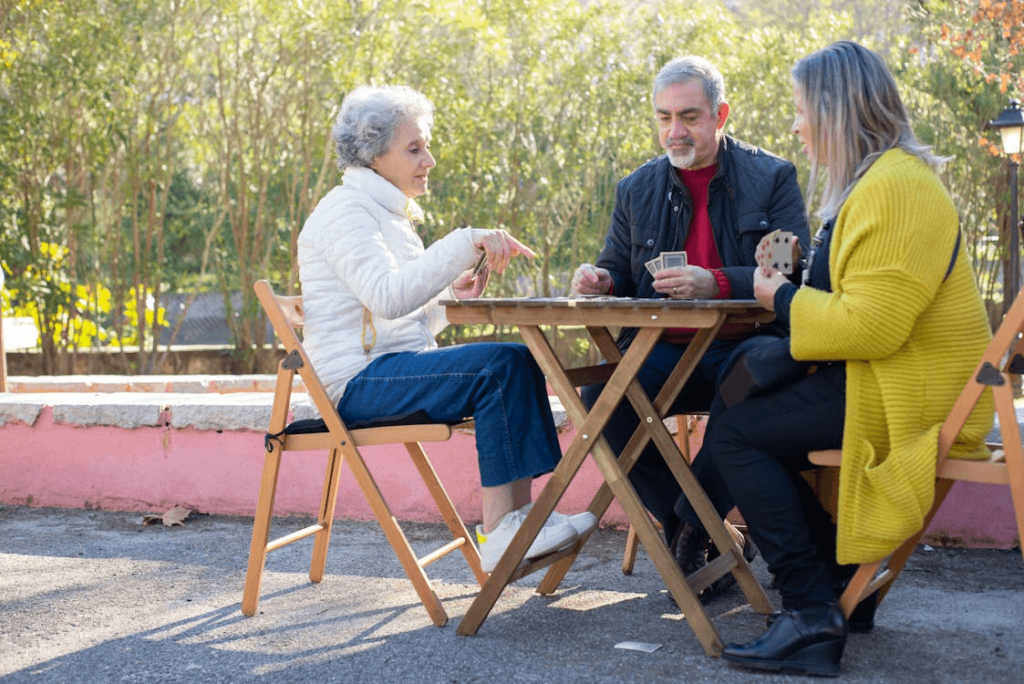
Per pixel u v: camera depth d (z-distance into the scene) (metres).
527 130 11.62
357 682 2.55
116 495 4.80
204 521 4.56
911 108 11.31
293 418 4.51
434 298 3.33
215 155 12.34
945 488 2.67
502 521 2.88
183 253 13.66
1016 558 3.62
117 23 10.77
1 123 10.59
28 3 10.49
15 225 11.23
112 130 10.94
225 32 11.55
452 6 11.07
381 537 4.20
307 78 11.55
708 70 3.34
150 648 2.84
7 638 2.95
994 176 10.92
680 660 2.65
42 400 5.08
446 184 11.47
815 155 2.66
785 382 2.64
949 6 10.36
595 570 3.60
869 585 2.62
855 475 2.48
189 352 12.29
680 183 3.42
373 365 3.07
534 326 2.77
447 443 4.38
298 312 3.22
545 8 11.44
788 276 2.92
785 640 2.53
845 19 11.98
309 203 11.96
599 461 2.74
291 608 3.22
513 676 2.56
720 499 3.07
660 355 3.36
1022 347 2.39
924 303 2.40
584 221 11.79
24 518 4.66
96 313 11.99
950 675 2.51
